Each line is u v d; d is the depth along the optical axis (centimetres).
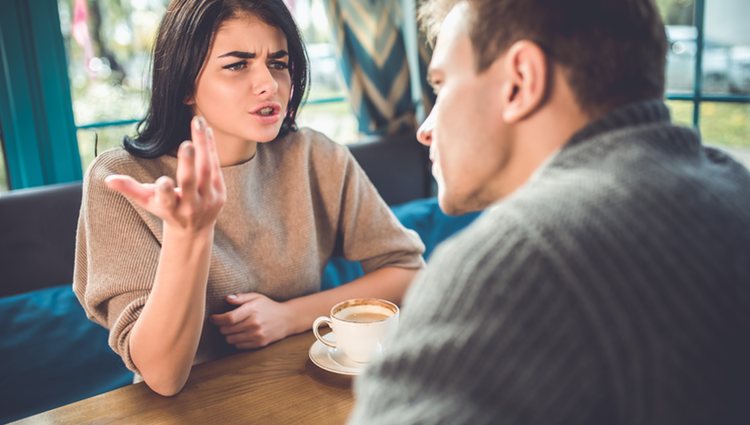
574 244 43
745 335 44
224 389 89
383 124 241
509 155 56
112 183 76
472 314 44
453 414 43
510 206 48
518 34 52
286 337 110
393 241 136
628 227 43
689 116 230
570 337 42
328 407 84
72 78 197
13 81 182
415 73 245
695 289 43
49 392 145
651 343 41
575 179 47
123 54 208
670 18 224
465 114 56
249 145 119
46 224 163
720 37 219
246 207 119
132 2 207
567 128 53
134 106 213
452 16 58
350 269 181
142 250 104
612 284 42
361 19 226
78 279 115
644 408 42
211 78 107
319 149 135
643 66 53
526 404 42
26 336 146
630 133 49
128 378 155
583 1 52
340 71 234
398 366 46
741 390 44
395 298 130
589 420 42
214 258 113
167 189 75
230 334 109
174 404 85
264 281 122
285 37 111
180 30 105
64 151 195
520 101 53
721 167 55
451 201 61
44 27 185
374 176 224
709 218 45
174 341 87
